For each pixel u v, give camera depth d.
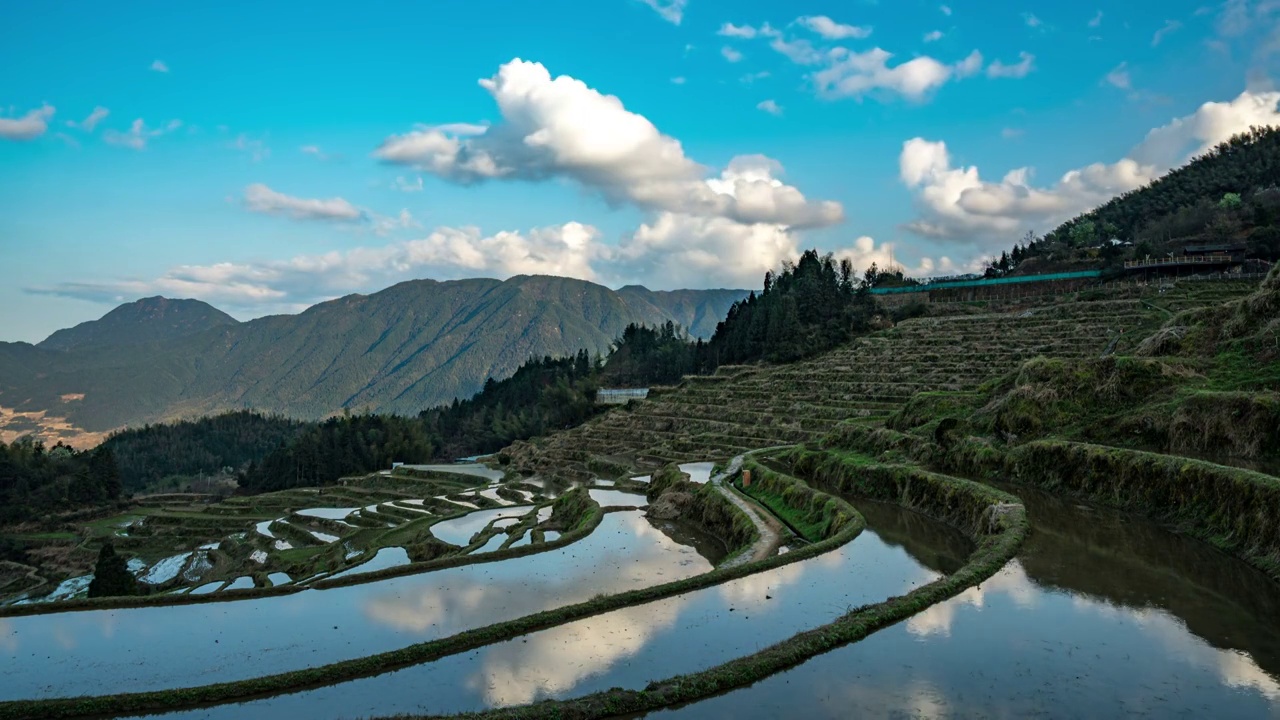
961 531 42.72
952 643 23.98
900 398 95.75
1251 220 155.12
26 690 26.61
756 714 20.47
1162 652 22.23
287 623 33.53
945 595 28.20
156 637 31.81
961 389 90.56
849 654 23.78
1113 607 26.09
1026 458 49.06
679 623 28.89
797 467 66.69
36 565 113.31
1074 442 47.19
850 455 64.44
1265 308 51.19
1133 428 46.75
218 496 158.75
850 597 31.31
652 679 23.88
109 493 151.50
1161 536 34.88
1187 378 49.12
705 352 194.25
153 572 96.56
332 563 77.69
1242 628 23.69
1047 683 20.78
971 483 45.47
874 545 39.94
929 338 120.88
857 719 19.75
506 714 21.05
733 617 29.33
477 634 28.17
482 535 71.00
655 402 140.75
